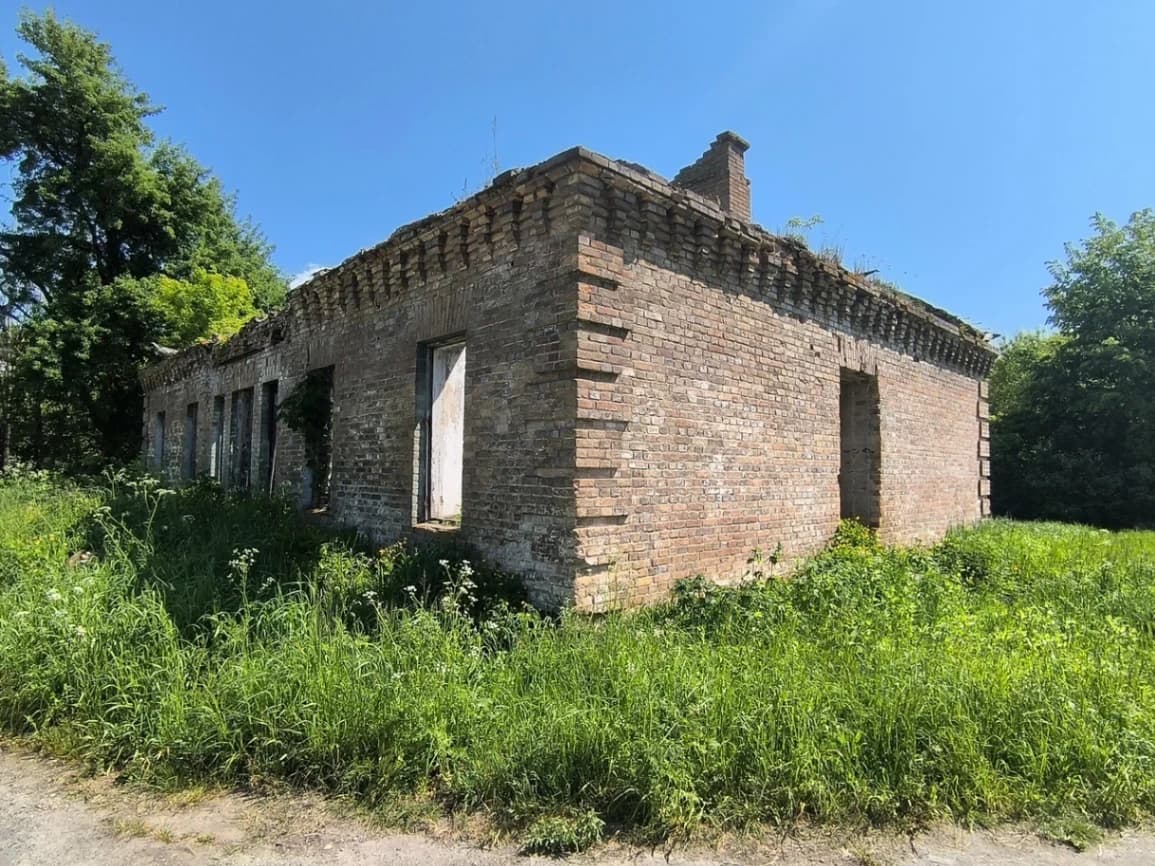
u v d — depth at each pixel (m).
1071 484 21.02
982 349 13.98
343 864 3.35
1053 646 5.29
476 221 7.37
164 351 20.25
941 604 6.78
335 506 9.83
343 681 4.37
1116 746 4.00
